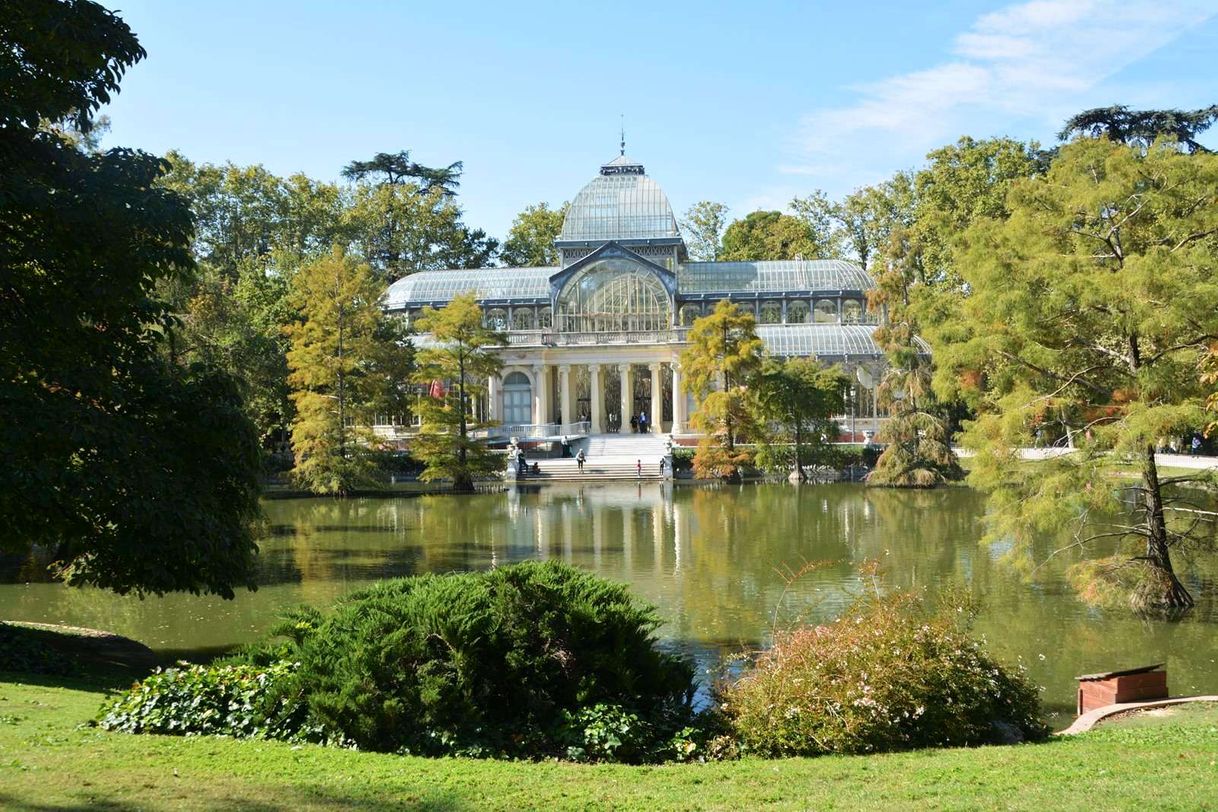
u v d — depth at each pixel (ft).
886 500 203.21
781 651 56.59
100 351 76.84
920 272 299.58
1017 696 56.80
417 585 57.47
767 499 208.23
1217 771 43.83
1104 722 61.11
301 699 50.65
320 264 230.27
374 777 42.37
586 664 52.85
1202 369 98.78
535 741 50.34
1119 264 108.88
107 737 47.50
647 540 152.05
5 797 36.58
